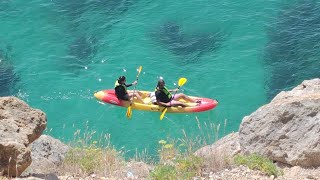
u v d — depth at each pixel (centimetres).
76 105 2611
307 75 2725
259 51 2927
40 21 3209
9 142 910
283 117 1299
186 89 2706
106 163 1291
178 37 3058
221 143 1553
